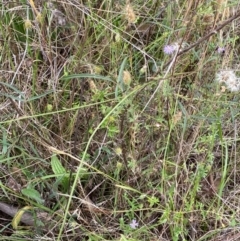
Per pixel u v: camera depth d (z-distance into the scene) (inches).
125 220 20.3
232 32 23.6
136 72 22.6
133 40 23.4
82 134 21.4
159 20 24.0
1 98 21.7
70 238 19.8
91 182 20.7
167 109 20.0
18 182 20.6
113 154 20.5
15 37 23.2
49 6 22.5
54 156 19.8
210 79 22.2
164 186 20.0
